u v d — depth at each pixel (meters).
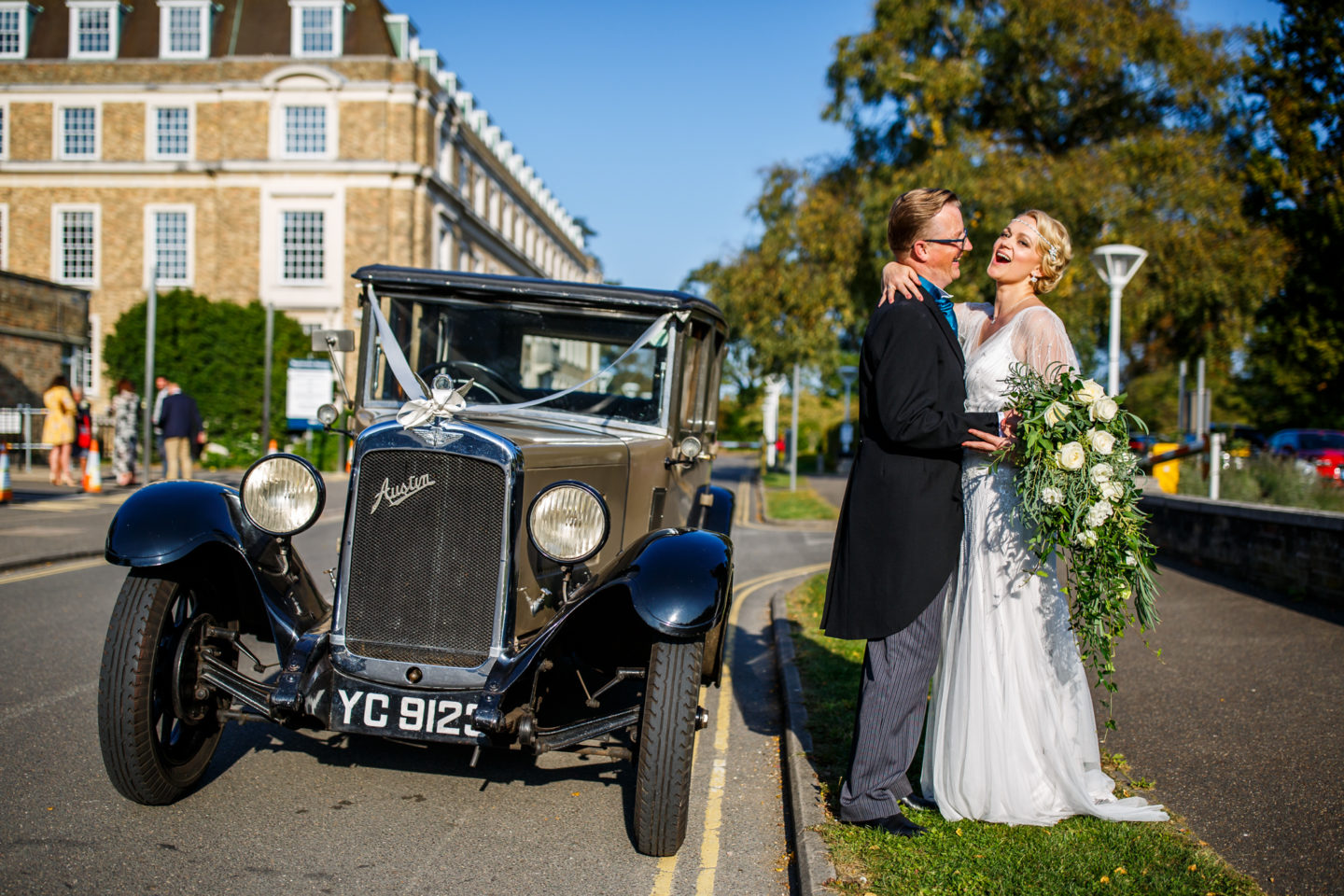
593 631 4.27
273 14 34.28
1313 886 3.03
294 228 33.06
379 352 4.84
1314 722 4.60
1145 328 25.33
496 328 4.90
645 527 4.73
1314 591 7.52
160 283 33.97
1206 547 9.40
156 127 33.72
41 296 24.94
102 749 3.51
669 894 3.17
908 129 22.91
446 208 35.84
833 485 25.72
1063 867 3.07
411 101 32.78
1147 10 21.03
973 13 22.27
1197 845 3.26
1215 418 34.03
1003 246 3.59
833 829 3.41
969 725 3.41
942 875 3.02
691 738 3.38
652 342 4.88
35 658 5.82
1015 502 3.40
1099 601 3.26
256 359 27.39
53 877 3.10
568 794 4.04
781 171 23.30
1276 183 24.98
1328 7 25.02
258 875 3.19
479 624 3.50
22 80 33.91
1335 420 28.33
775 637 6.85
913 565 3.29
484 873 3.28
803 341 22.73
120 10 34.72
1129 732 4.52
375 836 3.54
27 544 10.30
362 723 3.48
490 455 3.50
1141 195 20.62
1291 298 26.66
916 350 3.24
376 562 3.55
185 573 3.80
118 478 18.27
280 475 3.73
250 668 5.81
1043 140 24.09
